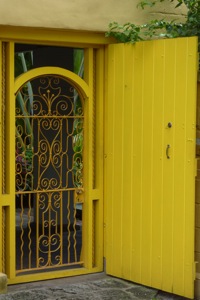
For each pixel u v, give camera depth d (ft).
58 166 24.47
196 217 21.53
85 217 23.61
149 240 22.09
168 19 23.50
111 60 22.94
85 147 23.43
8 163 21.80
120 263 23.00
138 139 22.27
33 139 25.40
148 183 22.04
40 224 28.73
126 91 22.53
